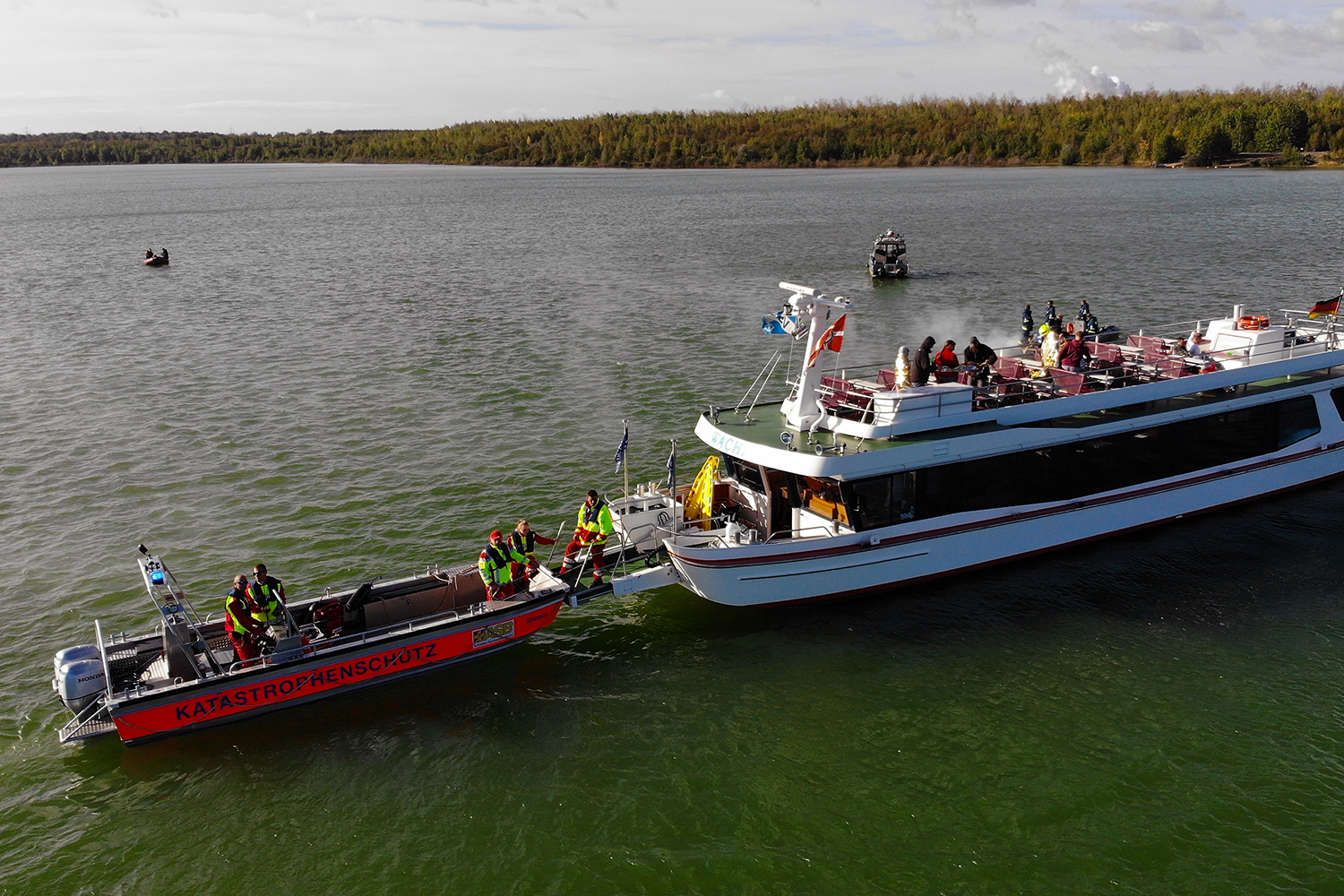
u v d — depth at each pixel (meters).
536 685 19.91
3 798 16.83
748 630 21.78
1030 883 14.66
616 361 46.00
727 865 15.12
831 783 16.86
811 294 21.88
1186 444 25.28
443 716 18.89
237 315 60.69
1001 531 23.36
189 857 15.52
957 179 195.12
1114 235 90.94
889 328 54.28
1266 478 27.16
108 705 17.05
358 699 19.39
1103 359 26.97
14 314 63.12
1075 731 18.00
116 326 58.00
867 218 117.50
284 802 16.69
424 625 19.56
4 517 28.81
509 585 20.56
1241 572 23.59
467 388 41.56
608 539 24.03
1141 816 15.91
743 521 23.83
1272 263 69.81
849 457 20.89
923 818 15.99
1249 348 26.92
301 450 34.06
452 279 74.69
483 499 29.16
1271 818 15.78
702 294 65.31
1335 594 22.48
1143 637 20.95
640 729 18.44
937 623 21.72
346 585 23.75
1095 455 23.89
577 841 15.66
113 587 24.33
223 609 22.81
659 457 32.44
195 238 112.62
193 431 36.50
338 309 62.00
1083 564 24.16
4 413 39.34
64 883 15.00
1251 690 19.03
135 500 29.86
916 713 18.67
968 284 67.06
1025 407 23.28
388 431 35.84
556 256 88.25
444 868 15.19
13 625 22.62
